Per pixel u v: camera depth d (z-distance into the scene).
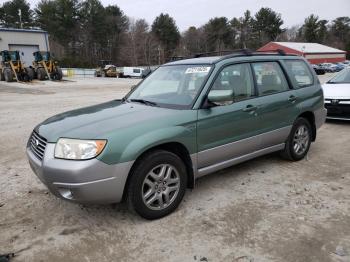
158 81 4.81
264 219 3.69
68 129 3.53
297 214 3.79
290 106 5.17
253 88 4.70
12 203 4.17
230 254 3.10
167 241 3.32
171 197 3.83
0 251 3.19
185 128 3.83
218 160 4.29
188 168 4.01
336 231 3.43
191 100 4.07
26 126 8.81
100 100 15.08
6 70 26.66
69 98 16.06
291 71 5.43
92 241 3.34
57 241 3.35
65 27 74.88
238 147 4.46
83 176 3.21
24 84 25.38
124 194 3.56
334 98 8.16
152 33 83.94
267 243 3.25
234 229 3.51
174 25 85.12
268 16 92.25
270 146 5.05
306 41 97.00
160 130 3.62
